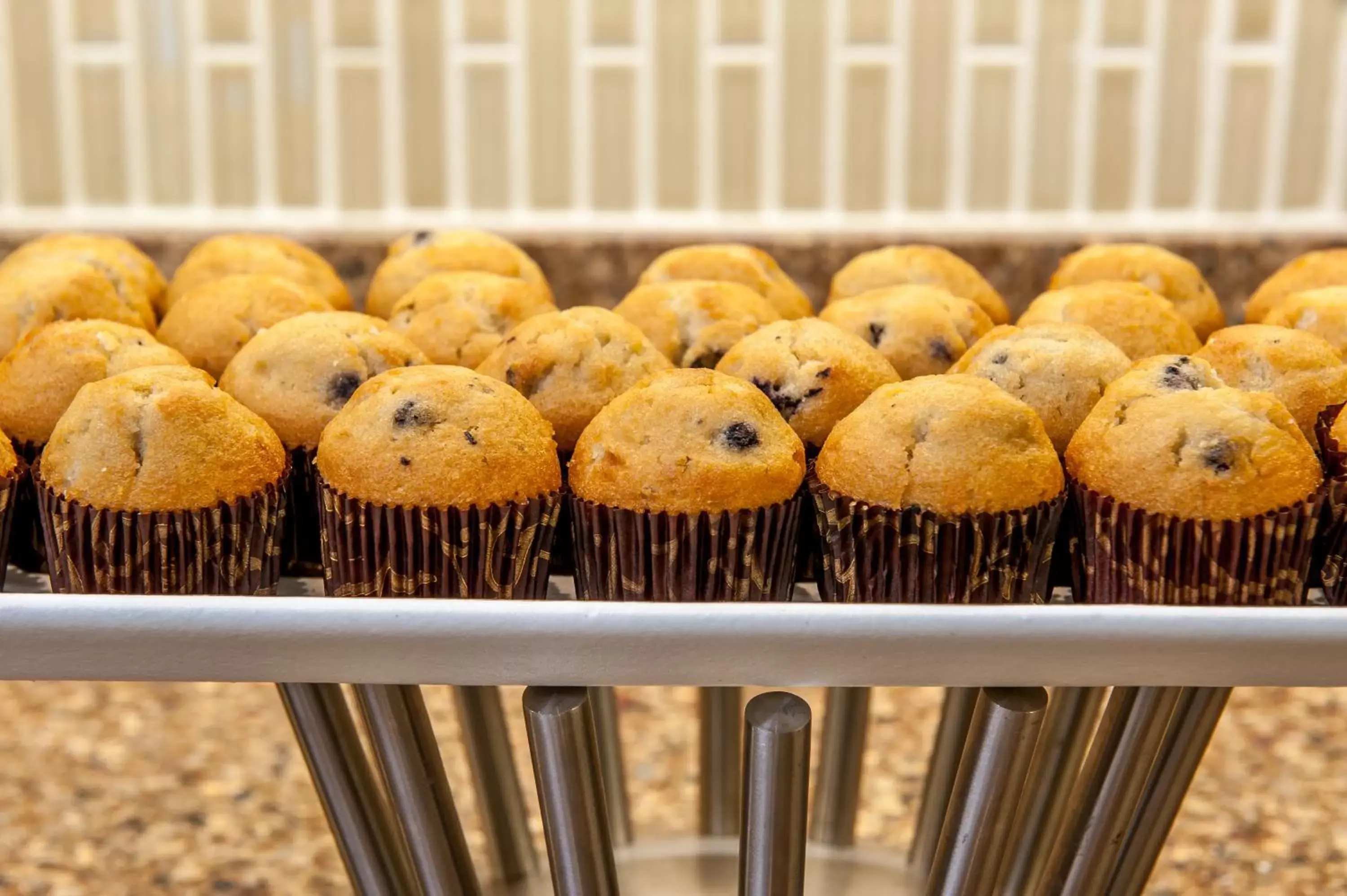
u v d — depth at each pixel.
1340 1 1.18
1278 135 1.22
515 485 0.55
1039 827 0.60
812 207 1.26
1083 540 0.57
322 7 1.20
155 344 0.61
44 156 1.26
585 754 0.51
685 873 0.69
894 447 0.55
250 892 0.76
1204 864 0.77
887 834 0.78
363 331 0.61
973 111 1.23
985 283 0.71
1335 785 0.82
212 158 1.25
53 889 0.76
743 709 0.74
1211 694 0.54
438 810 0.56
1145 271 0.68
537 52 1.22
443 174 1.25
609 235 0.76
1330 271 0.68
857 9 1.21
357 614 0.49
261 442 0.56
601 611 0.49
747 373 0.60
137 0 1.22
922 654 0.49
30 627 0.49
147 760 0.84
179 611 0.49
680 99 1.23
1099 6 1.20
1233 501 0.54
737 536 0.55
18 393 0.59
